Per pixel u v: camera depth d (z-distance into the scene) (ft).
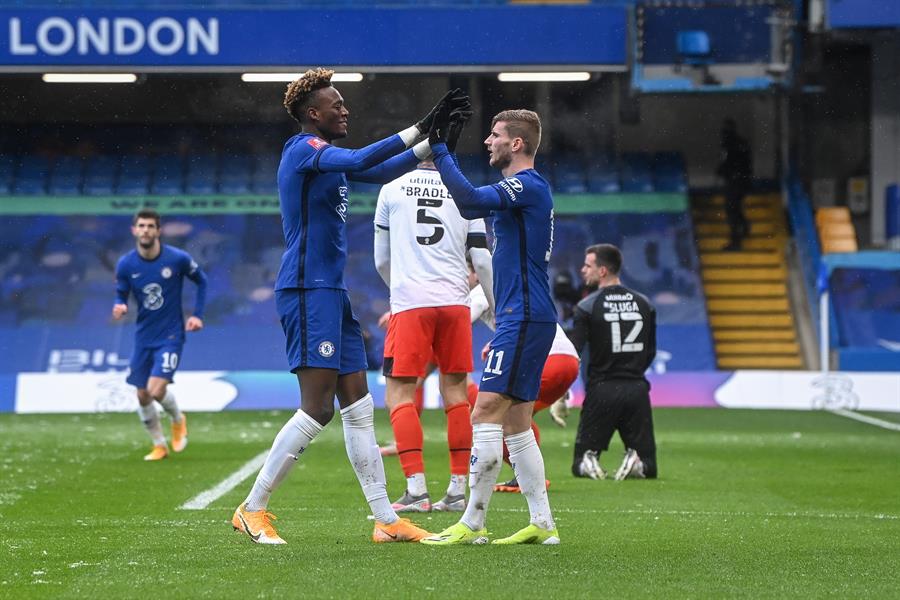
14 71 240.12
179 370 269.64
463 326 87.66
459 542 68.23
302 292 66.18
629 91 297.12
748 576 59.11
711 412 213.25
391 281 88.63
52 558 63.72
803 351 282.97
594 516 84.12
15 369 265.75
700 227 311.06
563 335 102.53
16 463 124.06
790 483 110.22
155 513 84.69
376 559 62.23
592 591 54.29
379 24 245.04
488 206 65.46
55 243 296.30
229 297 288.30
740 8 259.80
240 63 242.58
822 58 296.10
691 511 87.92
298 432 66.95
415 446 86.22
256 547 66.90
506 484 99.66
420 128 65.21
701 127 316.40
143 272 127.75
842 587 56.44
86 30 240.32
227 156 315.17
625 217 303.89
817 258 292.61
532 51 246.27
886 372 256.32
